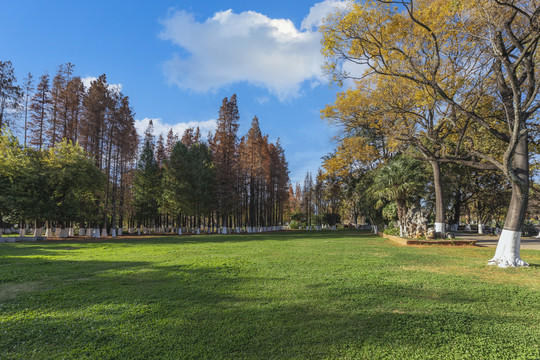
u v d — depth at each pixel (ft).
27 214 82.48
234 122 143.54
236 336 14.60
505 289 22.66
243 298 20.72
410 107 48.70
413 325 15.64
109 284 25.63
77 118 119.85
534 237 94.22
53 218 88.63
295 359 12.44
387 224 107.14
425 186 87.25
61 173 88.53
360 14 37.78
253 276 27.89
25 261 39.96
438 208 63.46
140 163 136.15
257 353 12.97
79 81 119.96
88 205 100.94
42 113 112.16
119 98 114.52
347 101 59.72
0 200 77.66
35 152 93.40
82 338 14.74
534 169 81.20
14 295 22.86
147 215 142.92
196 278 27.40
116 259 40.75
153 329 15.65
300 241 73.77
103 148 108.99
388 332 14.80
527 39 35.81
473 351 12.92
